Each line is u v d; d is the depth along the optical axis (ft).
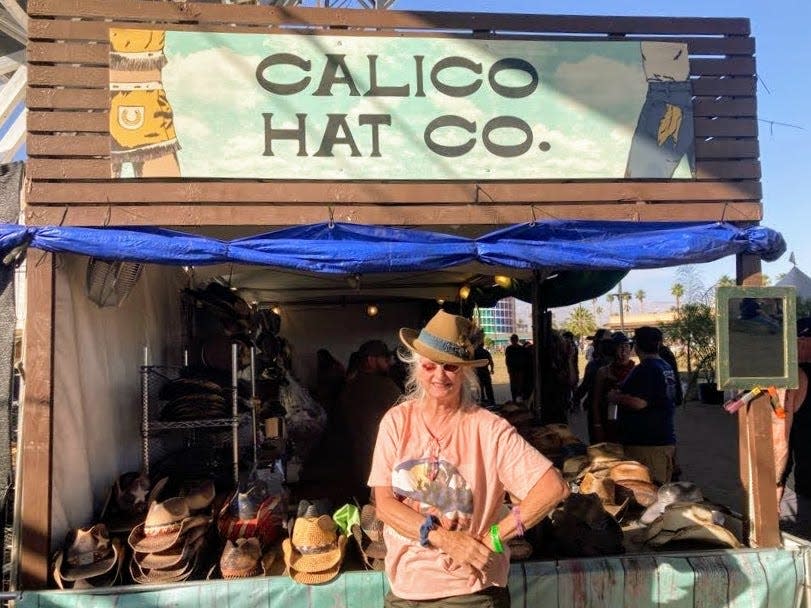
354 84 13.38
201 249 12.22
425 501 7.88
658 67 14.26
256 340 20.95
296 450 21.01
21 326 13.17
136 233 12.26
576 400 43.70
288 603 11.46
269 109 13.10
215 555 12.89
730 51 14.57
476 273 24.21
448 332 8.04
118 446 15.28
